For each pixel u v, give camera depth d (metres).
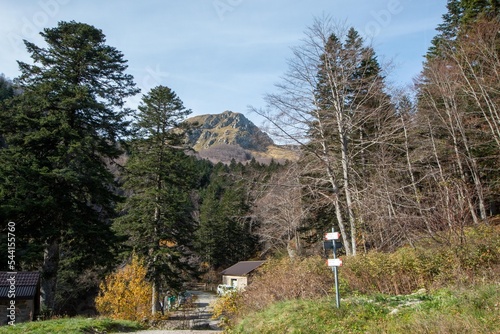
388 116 15.94
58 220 17.08
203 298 43.16
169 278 25.70
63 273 25.77
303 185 15.02
